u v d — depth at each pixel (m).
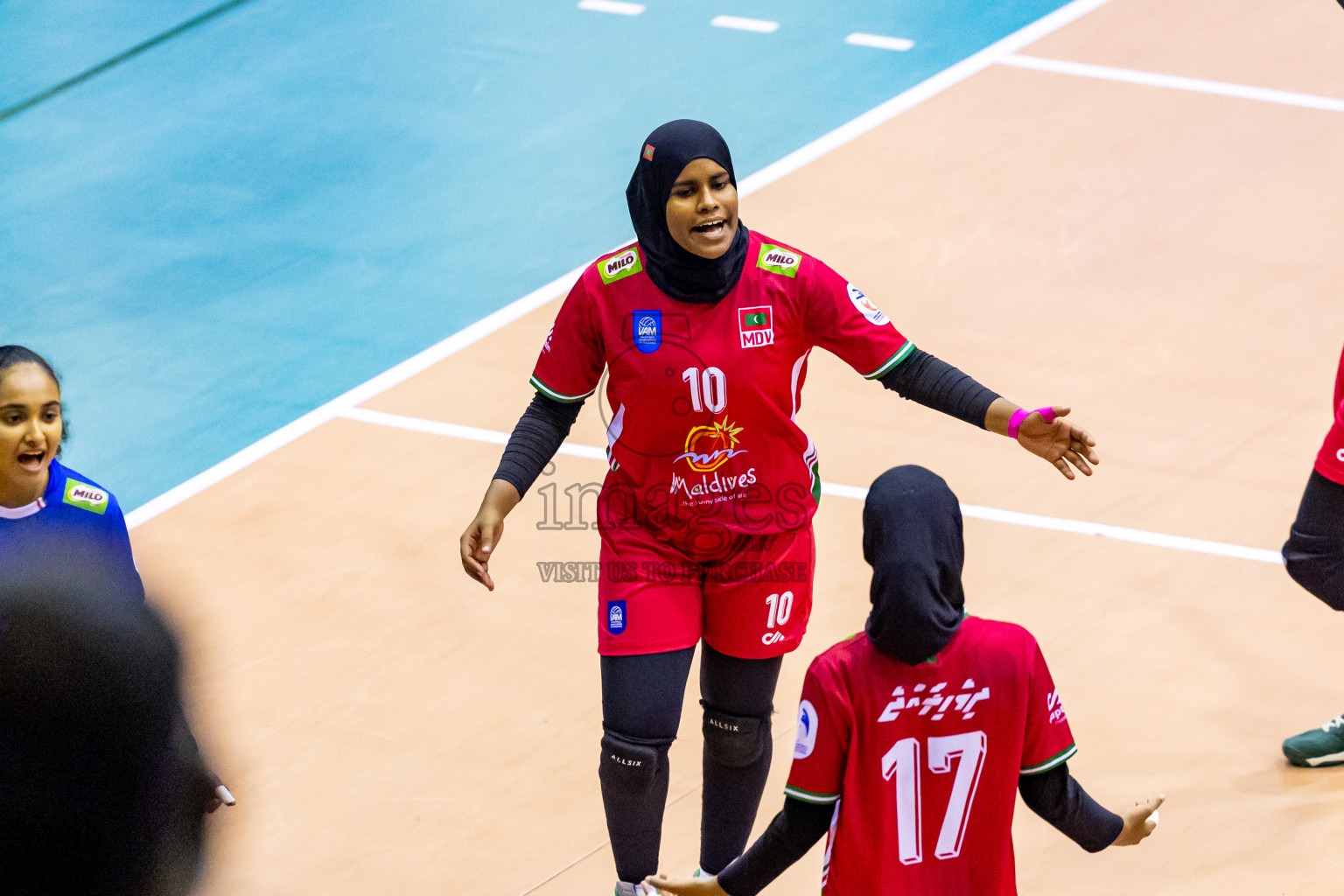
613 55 45.03
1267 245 31.94
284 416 29.14
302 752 20.14
